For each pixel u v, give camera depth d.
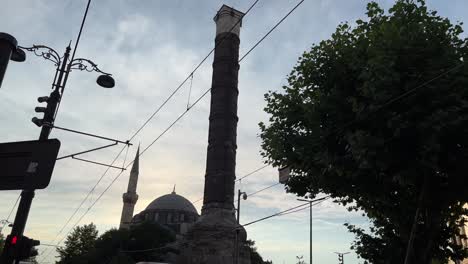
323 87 13.54
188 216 113.12
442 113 9.85
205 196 65.44
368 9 13.28
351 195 13.80
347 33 13.63
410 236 11.42
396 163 11.28
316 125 12.69
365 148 10.69
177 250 80.31
